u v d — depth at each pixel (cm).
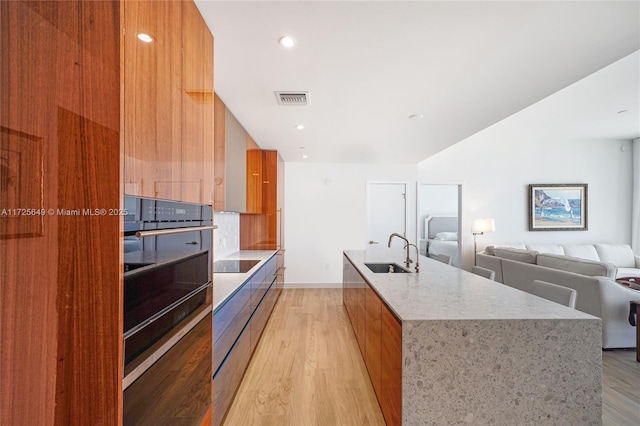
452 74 201
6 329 77
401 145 410
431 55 178
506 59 182
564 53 176
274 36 158
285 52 174
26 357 78
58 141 78
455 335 141
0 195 77
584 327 141
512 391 141
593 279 289
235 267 289
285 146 419
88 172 78
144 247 90
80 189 78
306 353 279
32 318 78
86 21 79
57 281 78
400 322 147
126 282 81
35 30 78
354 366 254
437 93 233
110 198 78
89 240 78
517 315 147
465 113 278
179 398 112
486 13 140
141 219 89
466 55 178
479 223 577
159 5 101
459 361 141
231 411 196
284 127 323
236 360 210
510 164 609
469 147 605
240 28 151
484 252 557
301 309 418
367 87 221
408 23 148
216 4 133
